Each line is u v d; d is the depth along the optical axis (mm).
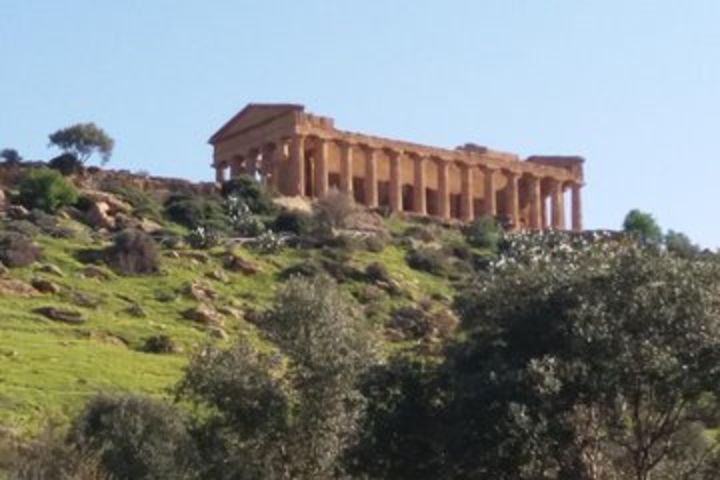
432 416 101188
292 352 116125
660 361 92875
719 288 98000
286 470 115375
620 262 99188
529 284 102625
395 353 113688
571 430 94375
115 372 186375
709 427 103938
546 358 93938
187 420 135250
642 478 95188
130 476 123750
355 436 109750
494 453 95188
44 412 161500
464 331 106438
